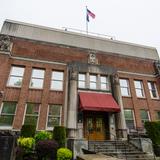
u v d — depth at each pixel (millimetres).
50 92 16922
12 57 17156
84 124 16219
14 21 20172
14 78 16625
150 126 14070
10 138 7953
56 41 20516
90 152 11289
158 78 21906
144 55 24266
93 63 19625
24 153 10547
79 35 22312
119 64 21219
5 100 15289
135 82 21141
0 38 17578
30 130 12656
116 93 17625
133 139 13906
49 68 18000
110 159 6359
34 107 15945
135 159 11422
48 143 10430
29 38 19422
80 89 17234
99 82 18578
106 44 22969
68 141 12992
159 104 20484
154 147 13164
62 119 15883
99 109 15227
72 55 19547
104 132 16500
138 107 19219
